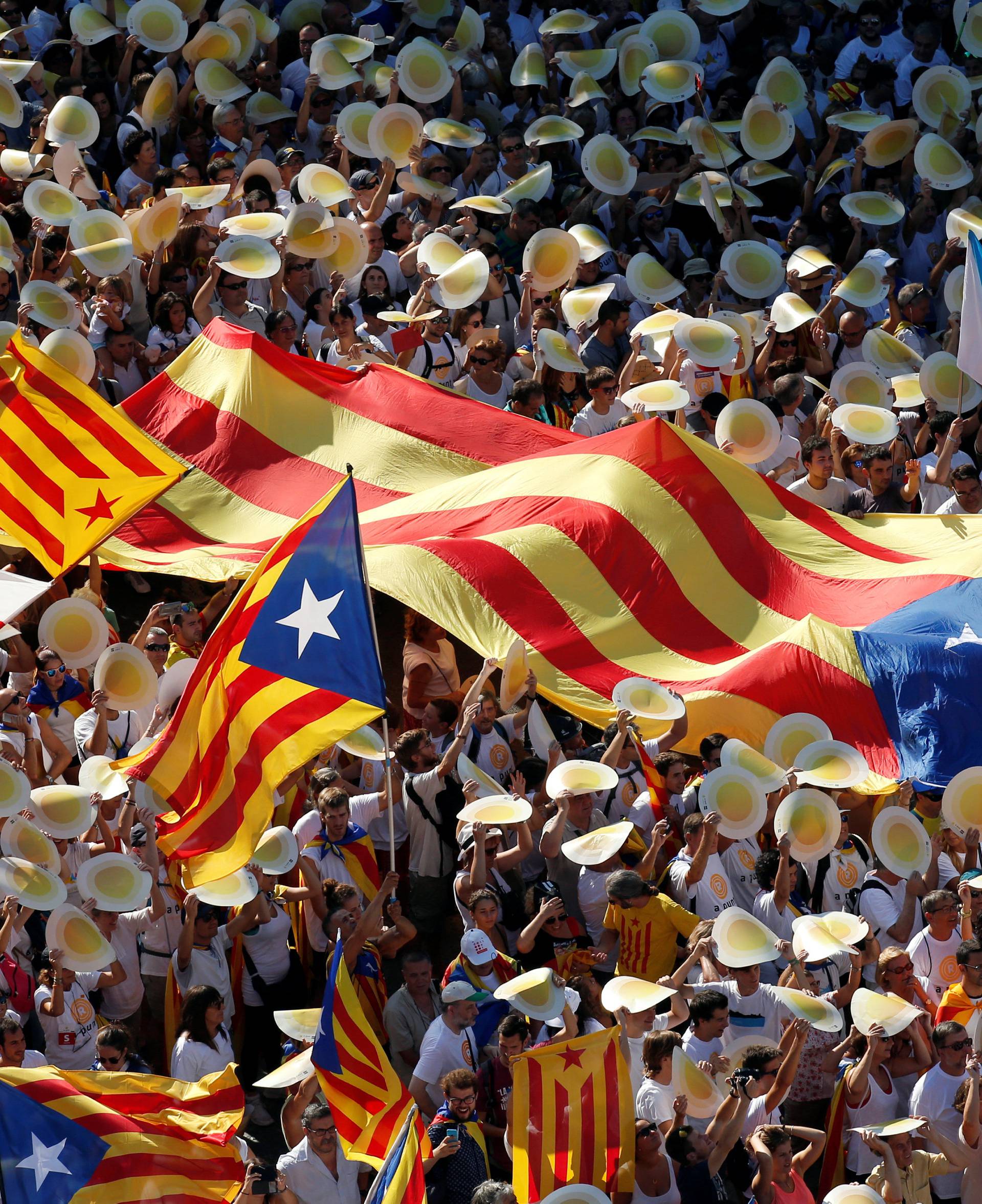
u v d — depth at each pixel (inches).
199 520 2193.7
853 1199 1310.3
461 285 2437.3
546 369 2464.3
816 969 1631.4
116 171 2770.7
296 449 2287.2
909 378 2485.2
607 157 2758.4
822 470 2301.9
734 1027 1509.6
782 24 3292.3
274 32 2950.3
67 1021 1466.5
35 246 2372.0
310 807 1738.4
